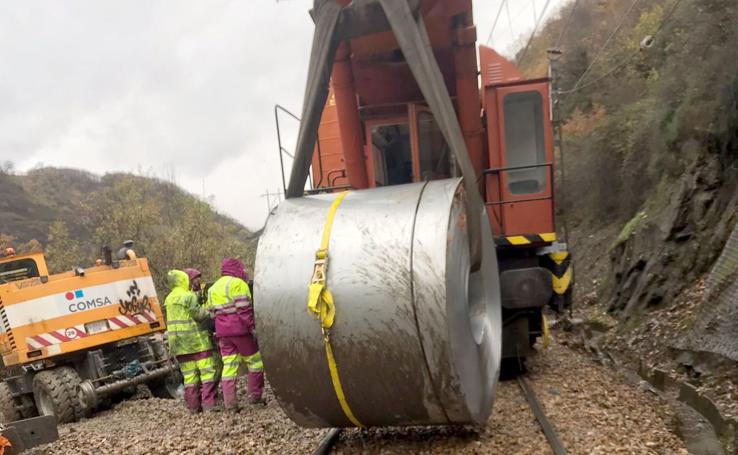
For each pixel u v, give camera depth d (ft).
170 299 27.81
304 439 19.44
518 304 26.00
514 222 26.81
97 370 34.63
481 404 16.60
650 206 48.98
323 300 14.89
